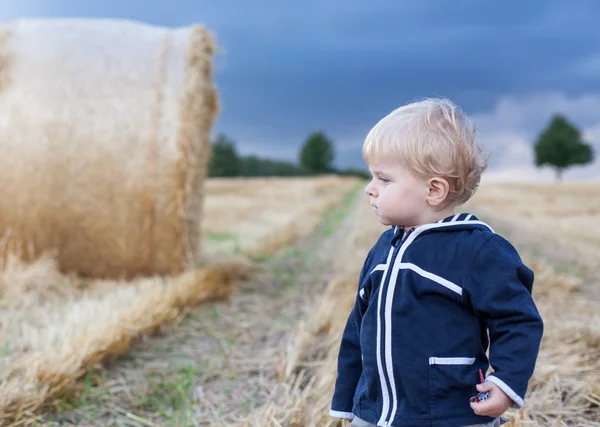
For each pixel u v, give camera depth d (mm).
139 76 6047
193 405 3244
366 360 1884
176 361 3900
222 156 47000
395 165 1835
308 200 21141
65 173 5934
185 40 6227
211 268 6547
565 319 4363
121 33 6273
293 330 4562
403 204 1842
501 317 1708
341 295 5109
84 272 6211
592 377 3166
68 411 3119
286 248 9250
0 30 6293
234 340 4387
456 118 1834
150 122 5949
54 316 4504
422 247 1826
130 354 3959
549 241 9242
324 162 61406
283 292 6035
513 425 2510
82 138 5918
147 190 5930
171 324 4590
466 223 1818
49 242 6094
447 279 1768
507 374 1652
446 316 1776
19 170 5953
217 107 7496
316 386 3162
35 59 6121
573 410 2875
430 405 1770
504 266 1724
